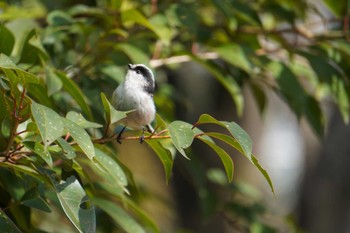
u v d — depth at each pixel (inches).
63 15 371.2
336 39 422.0
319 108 426.0
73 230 446.0
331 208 690.8
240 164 742.5
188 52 397.4
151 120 311.9
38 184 296.2
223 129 678.5
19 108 242.1
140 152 902.4
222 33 430.0
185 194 696.4
